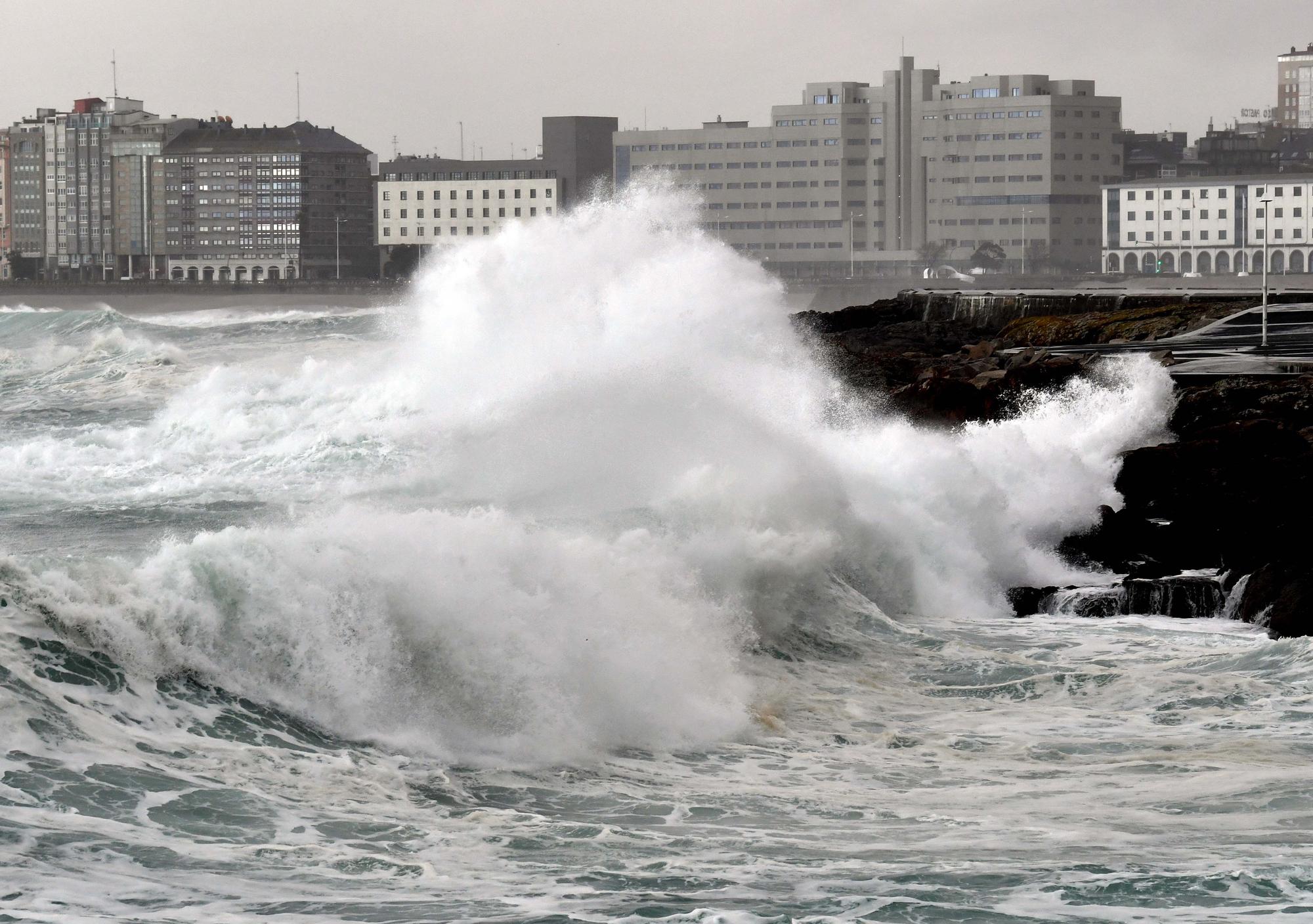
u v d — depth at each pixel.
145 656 51.19
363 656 55.06
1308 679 67.94
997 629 82.69
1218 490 108.44
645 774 54.00
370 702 54.34
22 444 129.88
